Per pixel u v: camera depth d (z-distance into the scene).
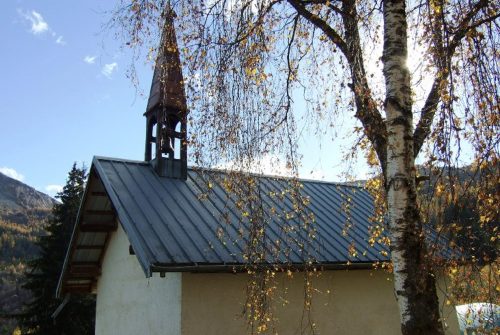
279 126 5.52
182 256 7.93
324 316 9.93
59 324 22.95
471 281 5.10
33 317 23.61
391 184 4.63
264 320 5.72
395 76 4.72
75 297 23.11
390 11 4.85
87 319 23.39
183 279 8.63
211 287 8.81
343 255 9.91
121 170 11.00
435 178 4.36
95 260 12.93
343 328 10.14
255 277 5.47
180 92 6.43
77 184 26.59
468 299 5.25
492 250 4.83
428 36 4.55
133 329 10.34
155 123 12.45
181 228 8.92
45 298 23.41
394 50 4.76
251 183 5.33
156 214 9.25
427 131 4.98
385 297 11.04
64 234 24.77
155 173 11.35
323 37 5.89
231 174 5.30
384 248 10.62
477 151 4.29
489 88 4.24
